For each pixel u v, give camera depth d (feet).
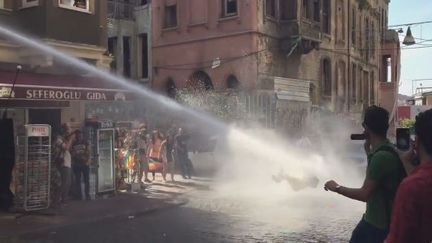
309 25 89.81
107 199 43.68
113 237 30.17
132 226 33.58
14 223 33.42
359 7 130.11
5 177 37.93
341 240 28.71
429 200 8.27
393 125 143.74
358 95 129.90
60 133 43.29
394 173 13.66
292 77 91.35
